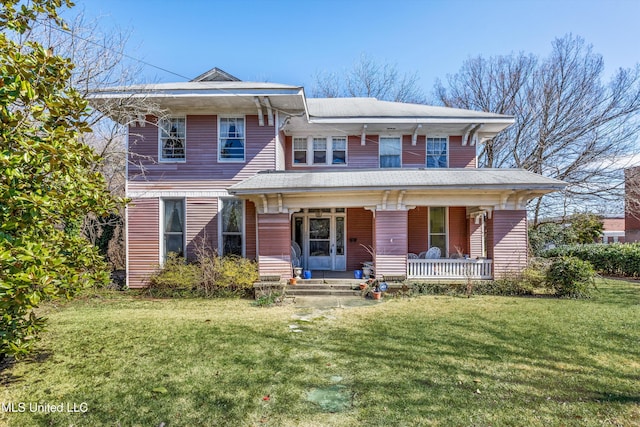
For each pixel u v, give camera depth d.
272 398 3.81
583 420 3.32
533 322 6.92
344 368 4.64
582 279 9.65
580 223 20.22
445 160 13.62
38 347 5.52
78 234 11.61
